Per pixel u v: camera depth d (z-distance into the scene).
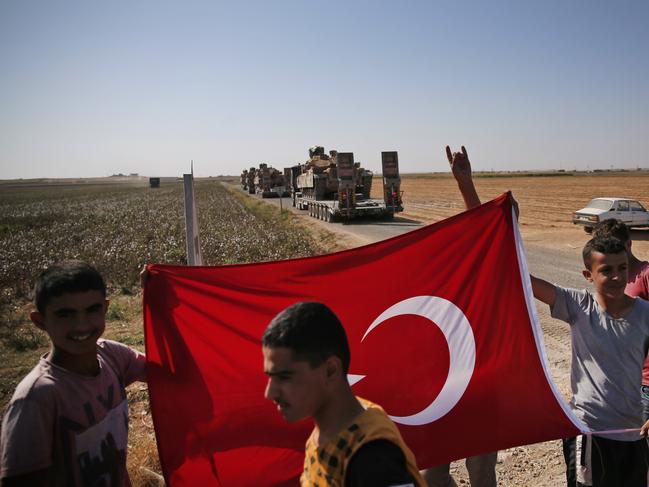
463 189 3.47
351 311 3.10
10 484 1.94
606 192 52.09
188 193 4.77
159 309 2.86
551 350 7.57
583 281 12.34
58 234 25.77
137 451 4.88
